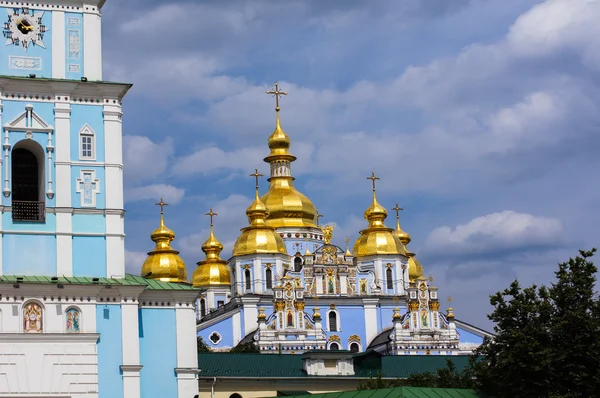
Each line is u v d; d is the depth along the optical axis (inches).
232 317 6520.7
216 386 4136.3
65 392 2758.4
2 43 2901.1
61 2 2952.8
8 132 2847.0
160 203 6574.8
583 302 2888.8
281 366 4333.2
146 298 2910.9
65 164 2874.0
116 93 2935.5
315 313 6254.9
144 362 2876.5
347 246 6673.2
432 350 6284.5
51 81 2878.9
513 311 2898.6
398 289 6860.2
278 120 7347.4
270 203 7130.9
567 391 2751.0
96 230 2874.0
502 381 2775.6
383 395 2466.8
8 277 2765.7
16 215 2844.5
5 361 2723.9
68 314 2792.8
